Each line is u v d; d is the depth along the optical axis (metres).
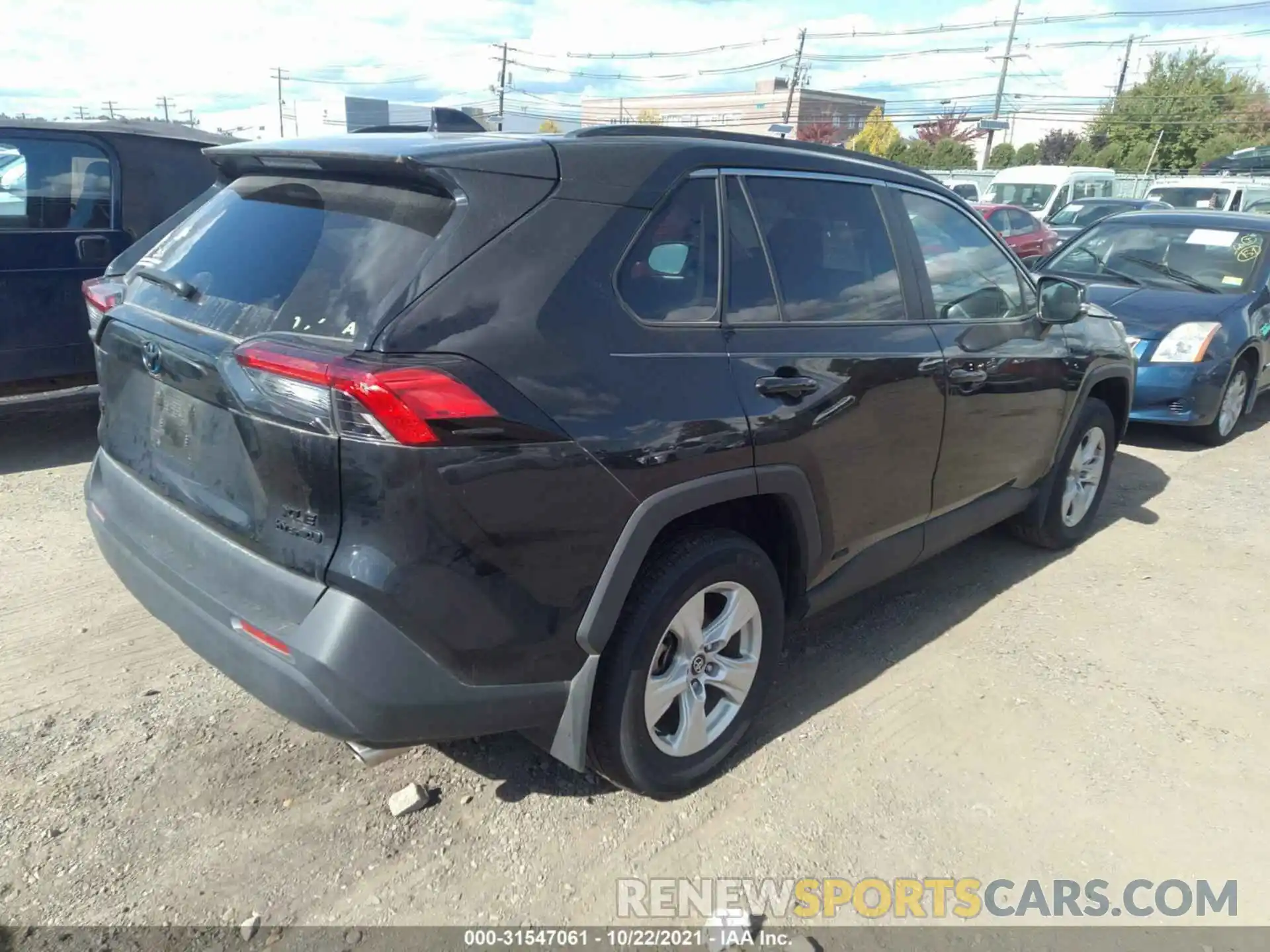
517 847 2.68
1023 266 4.34
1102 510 5.71
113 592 4.04
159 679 3.40
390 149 2.46
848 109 87.31
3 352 5.53
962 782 3.06
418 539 2.14
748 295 2.90
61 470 5.57
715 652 2.89
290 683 2.21
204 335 2.48
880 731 3.31
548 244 2.41
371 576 2.13
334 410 2.09
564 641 2.43
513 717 2.40
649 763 2.74
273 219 2.67
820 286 3.16
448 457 2.12
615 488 2.43
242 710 3.23
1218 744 3.33
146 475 2.80
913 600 4.39
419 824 2.75
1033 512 4.71
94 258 5.76
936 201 3.85
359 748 2.41
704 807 2.88
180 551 2.60
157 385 2.70
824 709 3.44
